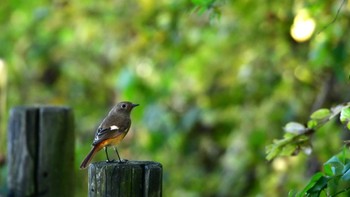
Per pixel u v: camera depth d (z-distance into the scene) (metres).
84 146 15.09
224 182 15.65
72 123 9.26
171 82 16.08
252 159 14.60
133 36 15.85
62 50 19.78
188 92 16.14
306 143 7.43
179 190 16.50
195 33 14.51
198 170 17.00
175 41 14.37
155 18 14.52
